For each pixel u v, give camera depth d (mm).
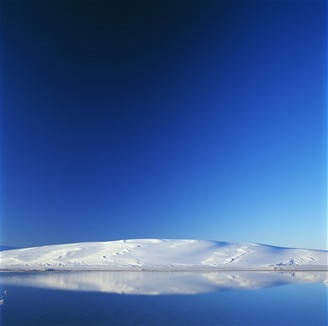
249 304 24266
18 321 18953
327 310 22016
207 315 20656
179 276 45531
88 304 23938
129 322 18812
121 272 52375
